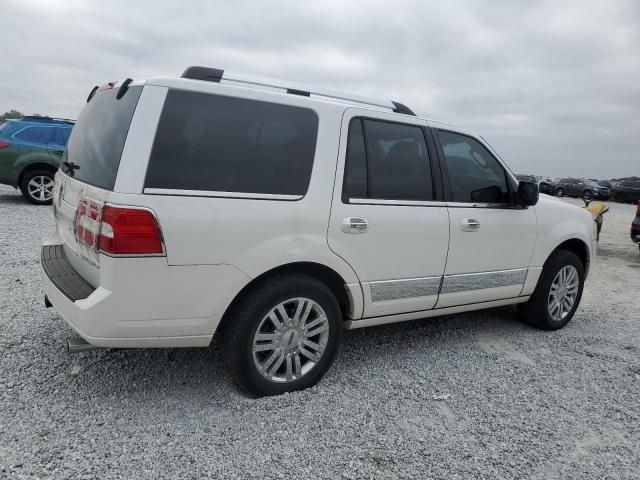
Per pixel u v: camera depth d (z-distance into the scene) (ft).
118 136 8.82
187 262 8.71
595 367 12.94
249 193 9.34
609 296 21.35
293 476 7.80
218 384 10.47
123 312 8.45
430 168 12.17
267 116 9.80
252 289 9.68
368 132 11.17
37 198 34.24
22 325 12.59
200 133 9.04
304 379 10.48
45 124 34.32
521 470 8.40
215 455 8.14
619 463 8.79
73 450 7.97
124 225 8.15
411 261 11.66
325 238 10.18
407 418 9.74
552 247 14.90
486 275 13.38
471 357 13.01
